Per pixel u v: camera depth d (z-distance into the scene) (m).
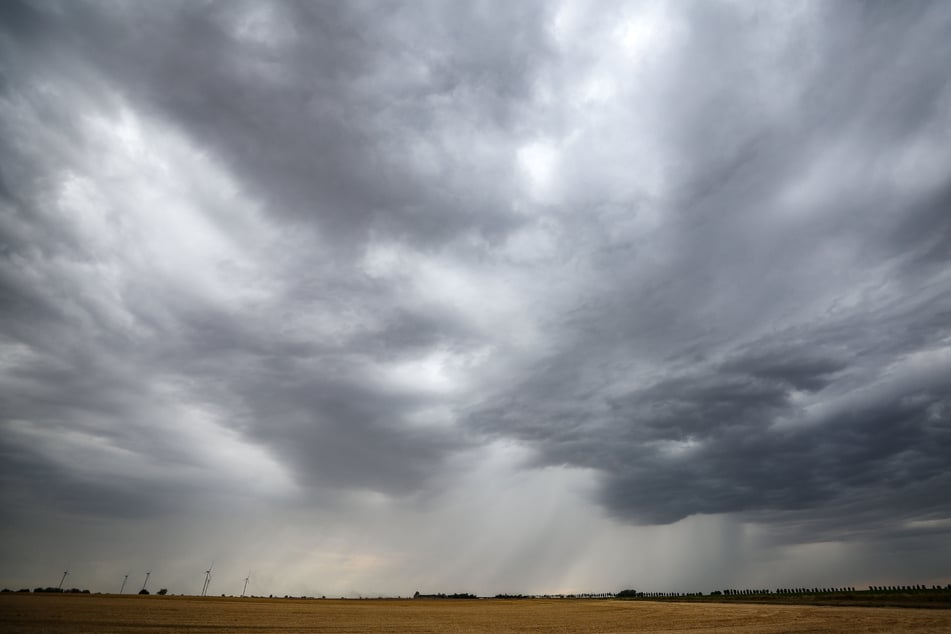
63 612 44.75
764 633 34.50
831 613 48.06
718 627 40.78
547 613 65.50
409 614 63.66
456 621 52.19
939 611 45.91
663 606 72.25
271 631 38.94
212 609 59.16
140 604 62.38
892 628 34.88
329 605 84.75
